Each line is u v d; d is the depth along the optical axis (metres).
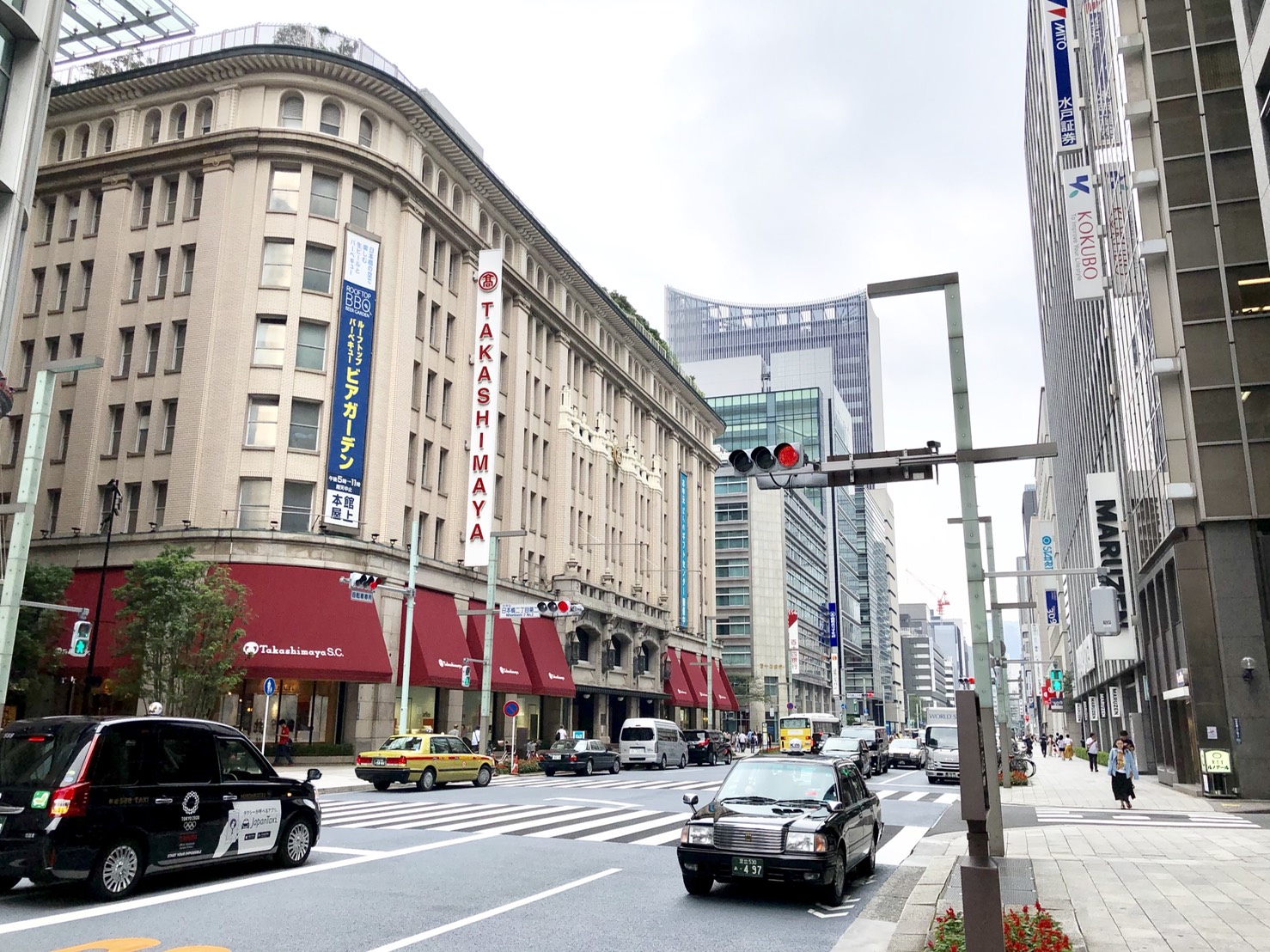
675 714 65.88
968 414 12.41
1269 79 16.80
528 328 49.62
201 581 28.53
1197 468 25.19
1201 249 26.17
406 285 37.88
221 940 7.70
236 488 32.88
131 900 9.19
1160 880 11.20
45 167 38.38
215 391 33.69
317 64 35.88
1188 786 26.84
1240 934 8.23
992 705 13.27
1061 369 68.31
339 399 34.25
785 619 103.19
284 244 35.03
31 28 22.38
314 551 32.47
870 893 10.73
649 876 11.40
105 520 34.28
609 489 57.38
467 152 41.91
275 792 11.18
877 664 152.38
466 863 12.14
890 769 46.94
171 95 37.25
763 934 8.46
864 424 181.25
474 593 41.06
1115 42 30.67
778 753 12.27
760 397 127.75
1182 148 26.84
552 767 34.22
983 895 5.93
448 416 41.44
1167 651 29.98
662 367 67.88
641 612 59.56
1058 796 26.42
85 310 37.03
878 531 167.25
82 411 35.75
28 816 8.77
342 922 8.46
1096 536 37.59
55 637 30.91
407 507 37.66
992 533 30.66
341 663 31.03
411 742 25.67
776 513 105.44
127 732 9.60
